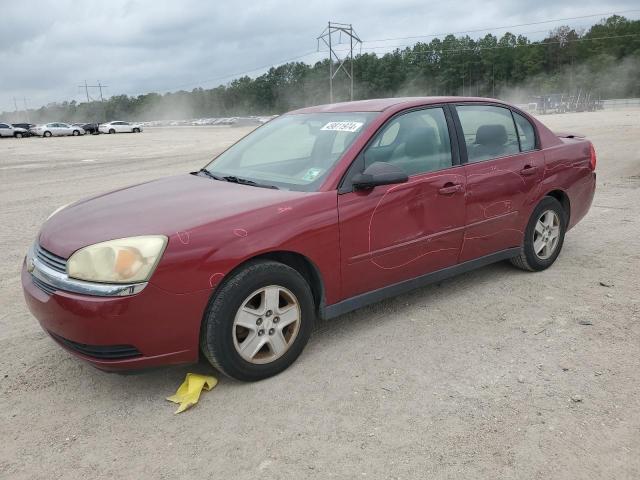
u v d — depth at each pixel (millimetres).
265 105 140500
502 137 4648
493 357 3564
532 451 2660
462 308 4336
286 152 4125
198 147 25062
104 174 14938
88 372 3525
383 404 3076
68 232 3221
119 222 3209
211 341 3107
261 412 3035
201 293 3008
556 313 4199
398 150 3918
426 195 3939
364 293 3791
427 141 4098
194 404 3111
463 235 4254
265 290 3246
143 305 2879
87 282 2891
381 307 4402
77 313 2869
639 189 9086
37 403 3186
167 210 3316
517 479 2482
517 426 2852
